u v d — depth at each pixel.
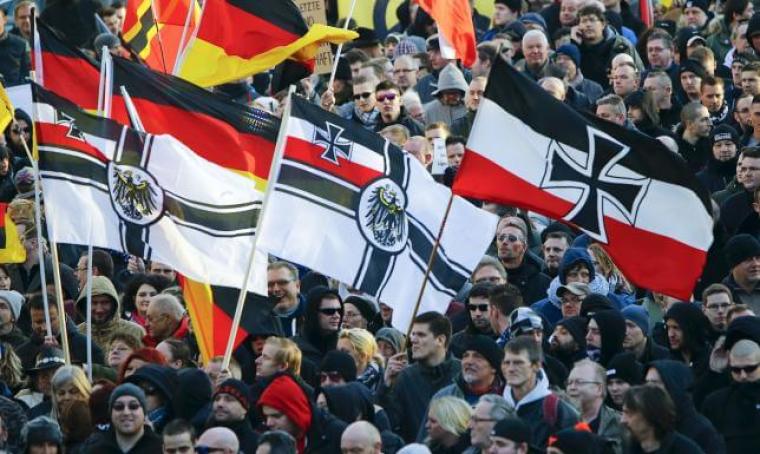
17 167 54.34
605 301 38.59
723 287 39.03
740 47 54.81
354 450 32.81
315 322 40.28
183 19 52.16
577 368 34.44
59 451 35.47
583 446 30.86
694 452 32.53
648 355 38.31
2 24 61.22
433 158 49.22
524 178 38.28
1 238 46.56
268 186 38.56
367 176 39.88
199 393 36.44
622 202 38.25
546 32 59.41
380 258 39.78
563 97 51.03
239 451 34.56
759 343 35.69
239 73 46.25
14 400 39.88
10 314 43.66
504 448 31.30
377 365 39.03
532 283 43.47
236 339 39.69
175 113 41.06
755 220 44.16
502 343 37.94
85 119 39.03
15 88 54.84
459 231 39.97
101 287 42.91
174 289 43.53
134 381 36.34
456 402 34.34
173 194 39.28
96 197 38.91
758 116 47.66
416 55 58.84
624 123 48.88
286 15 46.28
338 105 57.72
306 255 39.53
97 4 61.16
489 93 38.22
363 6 64.19
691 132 49.38
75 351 42.09
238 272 39.34
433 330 37.25
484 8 64.25
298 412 34.59
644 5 63.34
